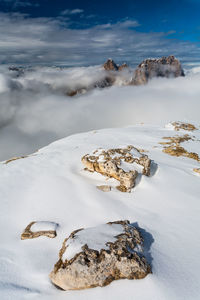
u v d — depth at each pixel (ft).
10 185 45.19
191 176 53.88
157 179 49.01
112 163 46.29
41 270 22.76
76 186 43.04
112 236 23.47
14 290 19.88
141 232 28.66
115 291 18.43
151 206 37.09
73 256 20.81
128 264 19.99
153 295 17.69
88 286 19.17
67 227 30.81
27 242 28.02
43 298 18.92
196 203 38.55
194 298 17.54
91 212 34.22
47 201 37.93
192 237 27.66
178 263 22.22
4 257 25.13
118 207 36.01
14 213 35.06
